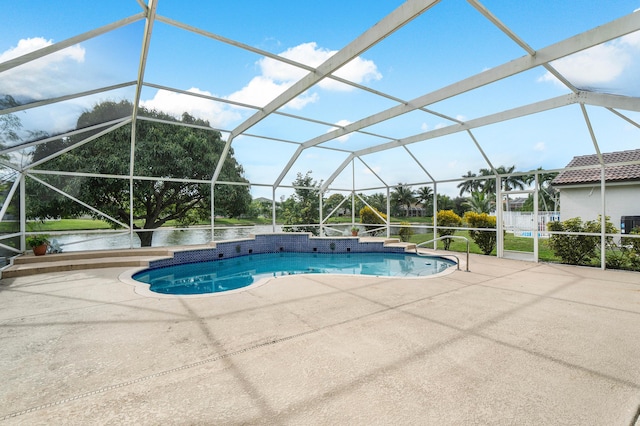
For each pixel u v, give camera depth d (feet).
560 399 7.08
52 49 12.80
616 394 7.30
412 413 6.52
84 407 6.68
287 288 17.39
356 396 7.12
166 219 42.39
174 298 15.23
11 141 19.42
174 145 36.40
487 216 31.81
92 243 31.35
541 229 27.48
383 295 15.94
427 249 36.17
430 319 12.34
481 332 11.00
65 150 25.52
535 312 13.24
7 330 11.00
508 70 16.31
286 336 10.58
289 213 44.29
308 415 6.44
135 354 9.19
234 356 9.09
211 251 31.96
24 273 20.77
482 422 6.26
